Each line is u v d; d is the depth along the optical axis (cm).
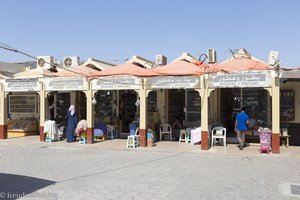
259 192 827
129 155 1451
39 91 1923
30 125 2225
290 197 783
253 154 1440
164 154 1473
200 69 1605
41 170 1115
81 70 1942
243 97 1838
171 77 1625
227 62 1667
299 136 1692
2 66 2750
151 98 2022
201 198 773
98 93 2170
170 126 1908
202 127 1570
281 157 1376
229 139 1802
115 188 866
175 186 887
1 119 2025
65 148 1691
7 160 1331
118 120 2095
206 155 1437
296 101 1700
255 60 1706
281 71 1443
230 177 999
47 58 2066
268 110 1769
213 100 1867
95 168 1148
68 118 1902
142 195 798
